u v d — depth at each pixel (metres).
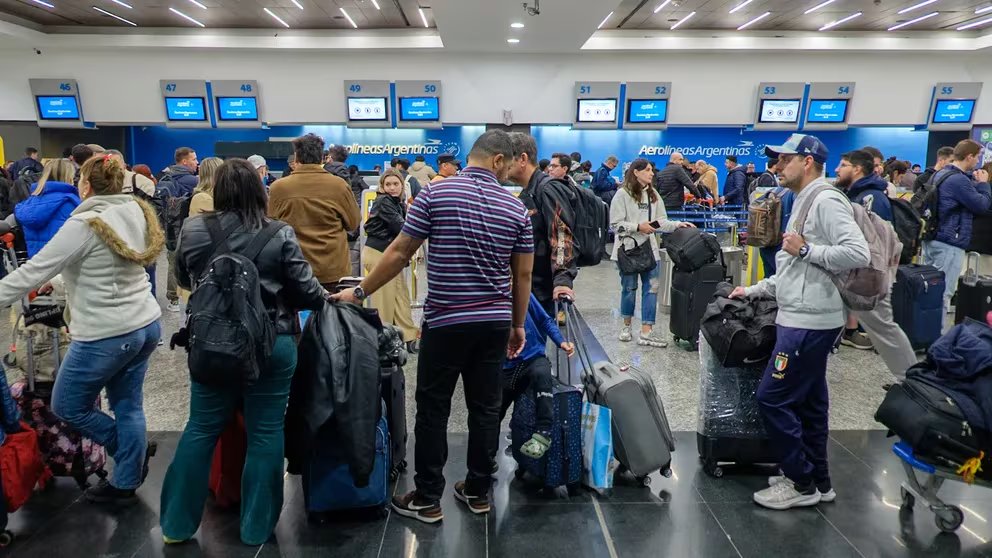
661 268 5.99
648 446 2.71
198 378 2.03
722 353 2.73
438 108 12.91
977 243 5.41
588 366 2.88
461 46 11.92
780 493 2.62
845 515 2.56
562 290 2.71
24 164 7.75
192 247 2.12
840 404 3.75
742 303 2.81
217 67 12.62
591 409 2.71
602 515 2.55
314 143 3.45
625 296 4.94
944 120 13.14
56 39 11.88
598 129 13.15
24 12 11.05
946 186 4.73
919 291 4.41
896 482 2.83
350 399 2.21
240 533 2.38
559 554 2.29
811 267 2.41
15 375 3.93
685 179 8.18
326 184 3.44
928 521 2.52
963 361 2.35
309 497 2.42
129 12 11.00
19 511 2.54
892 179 7.01
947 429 2.29
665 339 5.05
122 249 2.23
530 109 13.15
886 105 13.12
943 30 12.32
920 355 4.61
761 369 2.81
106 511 2.54
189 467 2.23
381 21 11.62
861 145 14.20
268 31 12.20
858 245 2.26
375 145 14.00
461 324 2.19
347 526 2.46
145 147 14.07
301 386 2.35
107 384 2.50
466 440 3.24
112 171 2.30
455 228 2.15
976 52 12.49
